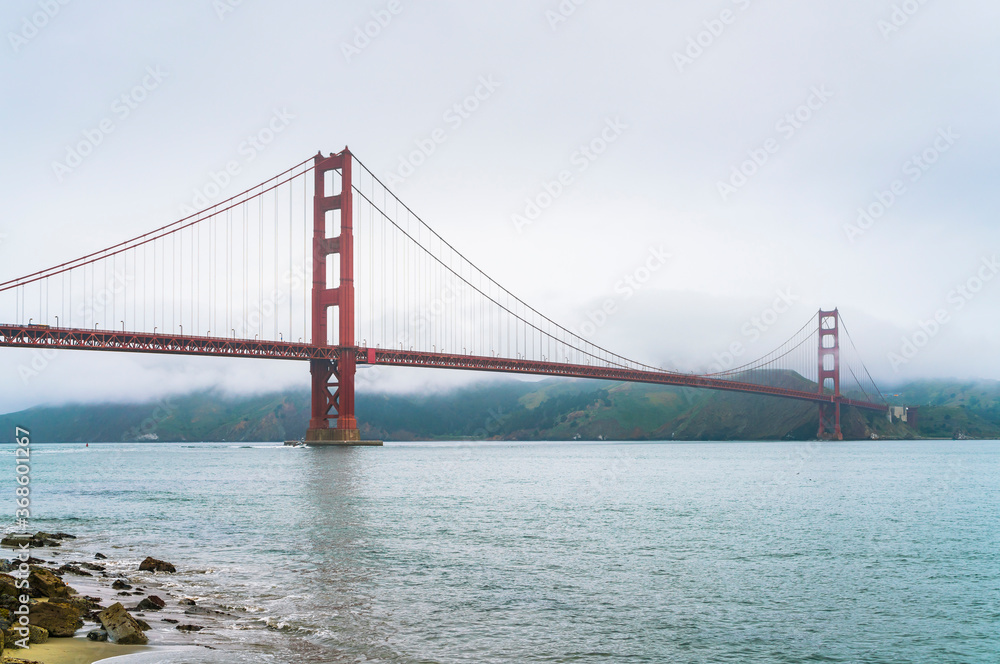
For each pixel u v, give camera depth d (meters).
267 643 16.75
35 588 18.19
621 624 19.52
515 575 25.16
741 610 21.22
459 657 16.58
